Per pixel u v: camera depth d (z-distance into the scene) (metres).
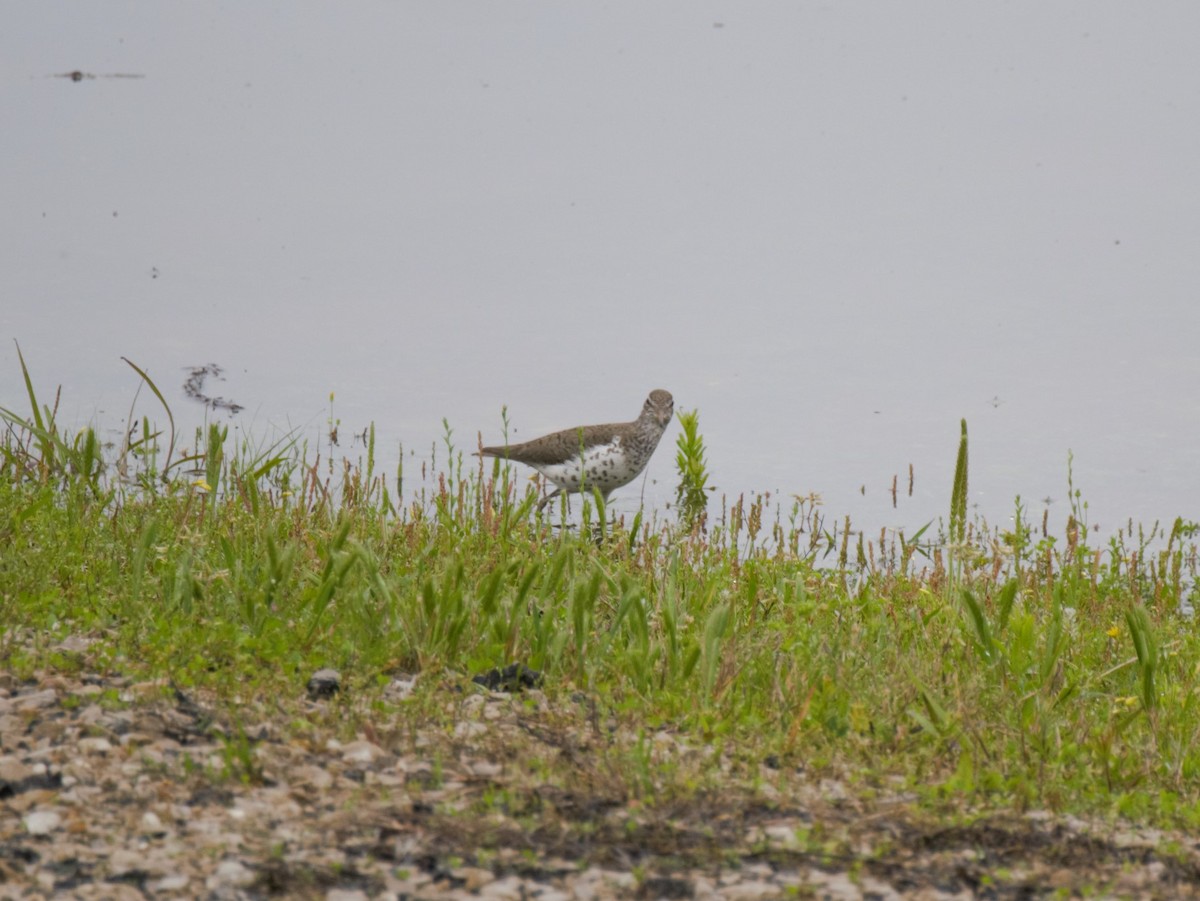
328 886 7.60
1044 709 11.34
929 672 12.27
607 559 16.25
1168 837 9.32
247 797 8.66
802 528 21.22
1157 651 13.88
